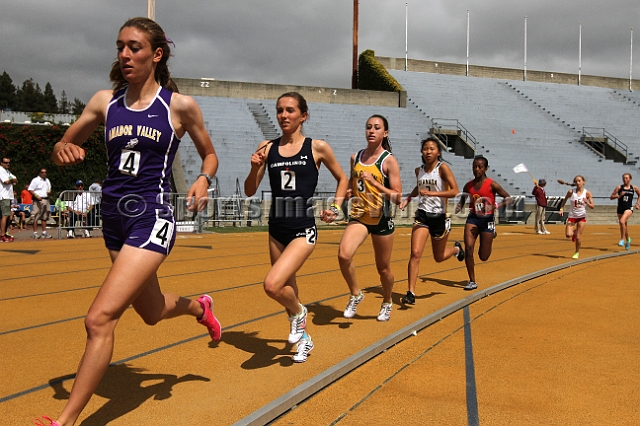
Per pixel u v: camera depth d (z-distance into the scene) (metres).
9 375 3.86
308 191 4.19
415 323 5.32
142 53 2.98
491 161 29.67
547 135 34.47
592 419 3.27
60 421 2.67
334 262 10.59
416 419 3.24
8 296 6.78
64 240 14.20
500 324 5.65
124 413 3.22
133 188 3.02
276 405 3.23
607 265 10.63
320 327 5.38
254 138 26.16
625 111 40.22
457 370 4.15
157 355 4.36
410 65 42.12
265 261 10.44
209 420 3.13
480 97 38.22
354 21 37.72
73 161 3.03
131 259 2.90
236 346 4.64
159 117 3.05
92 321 2.77
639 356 4.55
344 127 29.58
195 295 6.96
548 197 25.62
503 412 3.36
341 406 3.43
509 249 13.61
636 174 31.59
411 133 30.80
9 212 13.92
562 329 5.46
